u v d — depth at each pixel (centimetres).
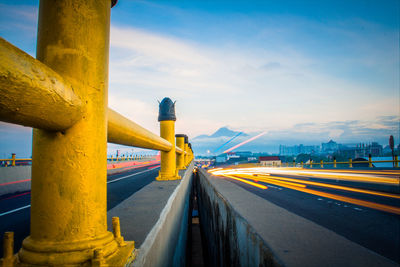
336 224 345
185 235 473
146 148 248
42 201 85
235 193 327
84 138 87
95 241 88
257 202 261
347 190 780
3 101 50
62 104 69
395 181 916
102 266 77
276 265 110
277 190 781
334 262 107
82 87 86
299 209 455
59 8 86
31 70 54
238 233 199
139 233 141
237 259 201
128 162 2508
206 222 570
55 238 84
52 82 62
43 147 85
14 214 450
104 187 98
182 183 428
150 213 191
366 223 350
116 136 132
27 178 888
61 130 84
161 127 494
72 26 86
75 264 81
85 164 88
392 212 427
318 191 749
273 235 146
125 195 607
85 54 88
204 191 654
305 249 124
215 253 372
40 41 88
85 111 87
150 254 129
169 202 233
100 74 94
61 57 84
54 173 84
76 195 86
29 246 84
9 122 64
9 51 48
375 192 723
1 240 296
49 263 80
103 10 98
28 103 56
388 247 252
